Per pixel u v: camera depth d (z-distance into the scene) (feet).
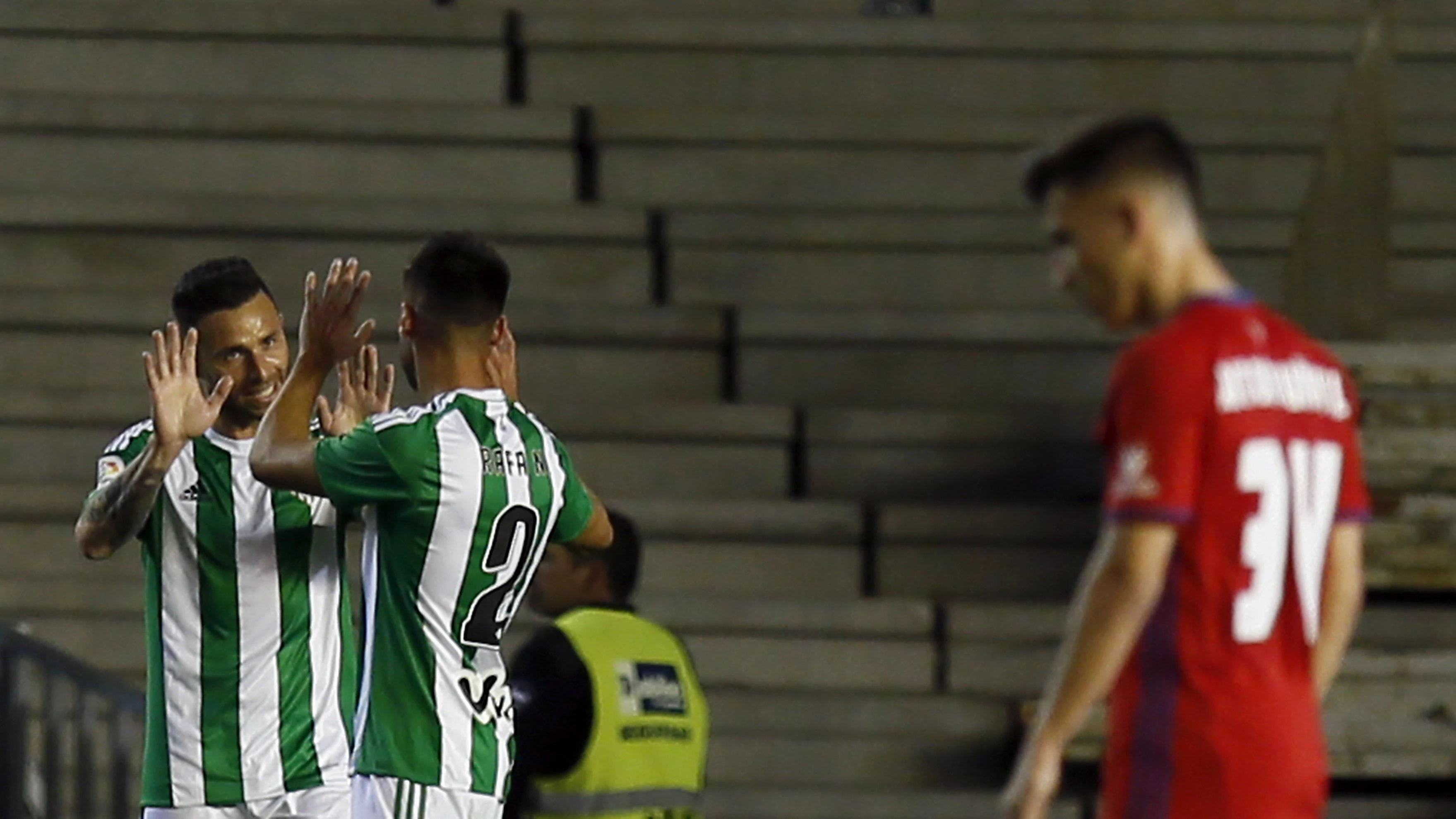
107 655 82.53
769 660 83.82
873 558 87.10
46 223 91.61
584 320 91.56
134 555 85.76
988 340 92.48
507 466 47.42
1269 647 36.42
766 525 86.69
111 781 67.10
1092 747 79.66
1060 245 37.14
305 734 53.67
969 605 84.17
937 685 83.97
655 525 86.53
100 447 86.94
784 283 94.94
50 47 96.17
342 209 92.53
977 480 89.76
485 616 47.67
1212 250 96.07
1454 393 87.61
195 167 94.68
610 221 94.12
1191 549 36.06
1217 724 35.96
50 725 66.90
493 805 47.50
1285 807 36.01
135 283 92.07
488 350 48.55
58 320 89.35
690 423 89.20
